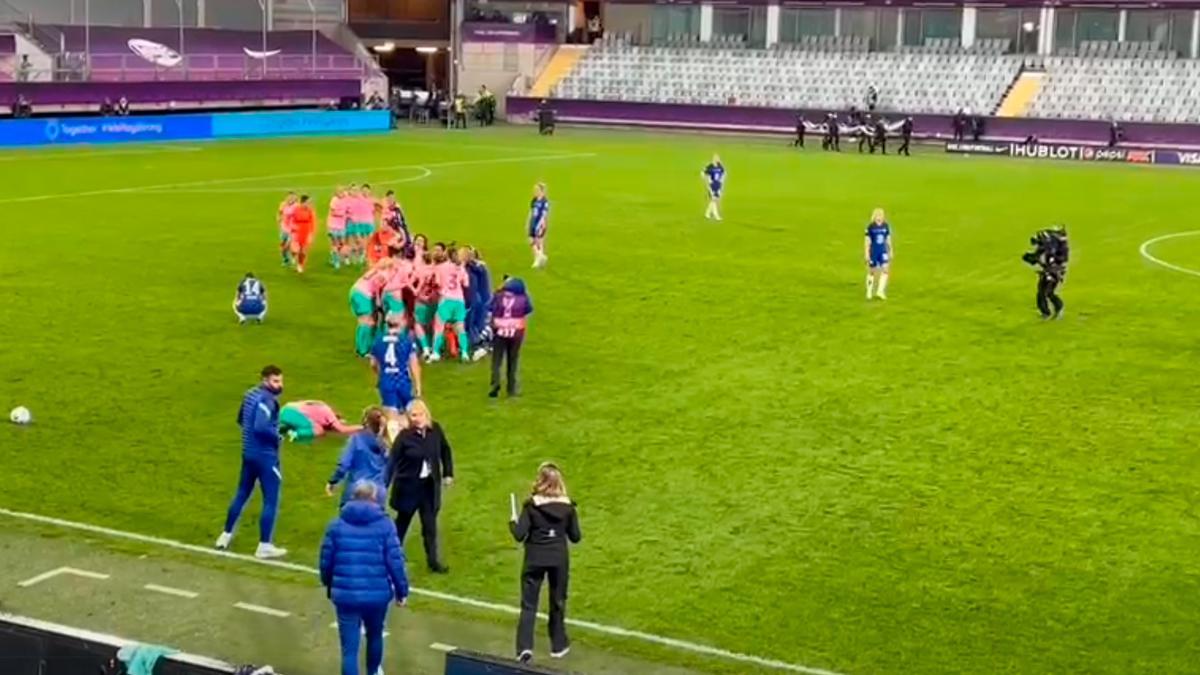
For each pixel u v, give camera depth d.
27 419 21.89
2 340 27.30
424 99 94.44
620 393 24.12
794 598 15.53
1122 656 14.19
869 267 32.84
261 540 16.56
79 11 84.19
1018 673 13.76
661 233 43.03
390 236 33.47
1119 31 86.69
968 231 44.72
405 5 100.81
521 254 38.41
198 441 21.16
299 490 19.05
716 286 34.19
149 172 57.56
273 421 16.44
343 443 21.27
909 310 31.72
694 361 26.52
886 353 27.39
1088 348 28.14
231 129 78.31
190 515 17.98
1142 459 20.77
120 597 15.27
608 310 31.09
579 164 65.62
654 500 18.67
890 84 88.06
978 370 26.12
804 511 18.31
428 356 26.22
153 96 78.50
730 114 88.69
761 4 93.81
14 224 42.06
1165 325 30.50
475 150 72.19
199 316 29.83
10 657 11.80
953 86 86.50
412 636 14.40
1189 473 20.14
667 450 20.91
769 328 29.52
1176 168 71.69
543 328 29.14
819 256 39.00
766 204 51.12
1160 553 17.00
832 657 14.07
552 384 24.67
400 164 63.44
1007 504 18.70
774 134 87.62
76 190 50.66
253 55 85.88
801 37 93.81
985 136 80.69
